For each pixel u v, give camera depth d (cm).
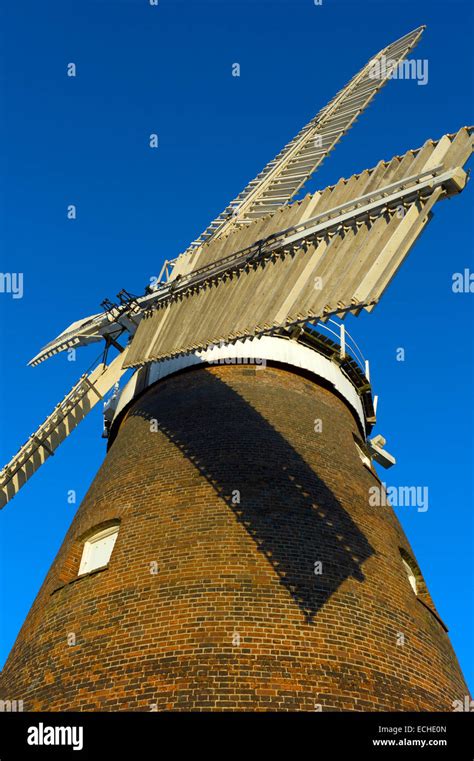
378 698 1189
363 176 1315
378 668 1244
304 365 1900
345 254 1195
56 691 1242
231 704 1119
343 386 1986
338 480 1611
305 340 1970
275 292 1306
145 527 1463
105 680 1206
